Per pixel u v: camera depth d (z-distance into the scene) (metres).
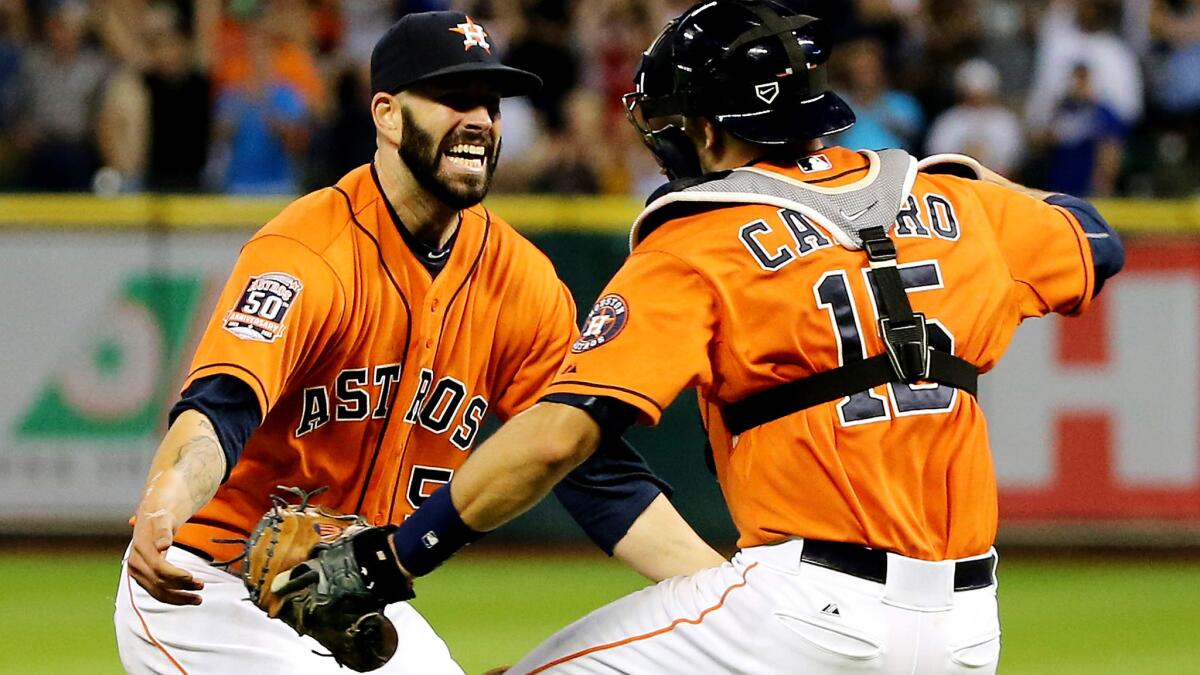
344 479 13.12
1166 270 32.69
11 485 33.22
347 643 10.74
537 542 33.47
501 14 41.66
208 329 12.06
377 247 12.73
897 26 42.03
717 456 10.98
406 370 12.99
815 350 10.19
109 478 33.12
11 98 39.41
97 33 39.75
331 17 42.53
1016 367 32.91
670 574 12.98
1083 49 41.66
